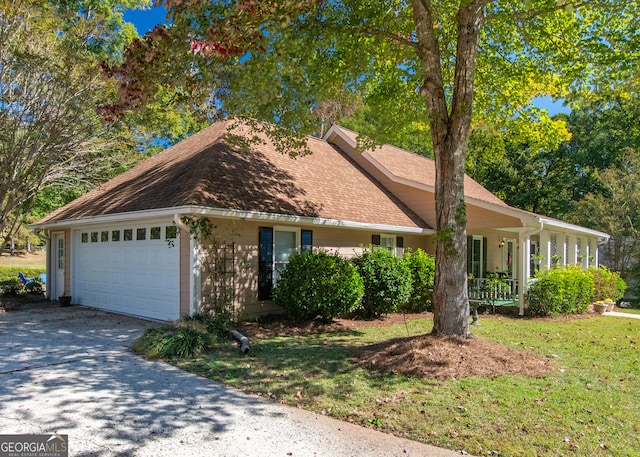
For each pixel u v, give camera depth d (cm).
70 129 1354
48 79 1299
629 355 771
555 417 464
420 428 434
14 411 466
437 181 759
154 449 384
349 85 988
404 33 957
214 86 766
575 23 1003
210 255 977
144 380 582
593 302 1595
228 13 605
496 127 1598
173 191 1003
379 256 1167
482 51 1125
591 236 1984
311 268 998
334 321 1087
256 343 816
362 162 1742
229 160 1154
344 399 514
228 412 473
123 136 1546
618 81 1009
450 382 572
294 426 439
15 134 1302
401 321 1127
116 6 2070
